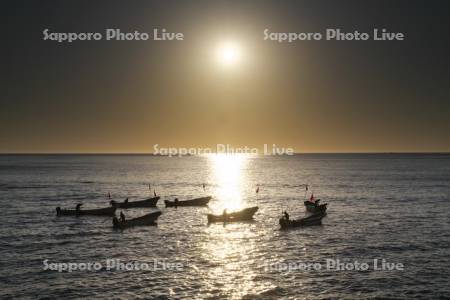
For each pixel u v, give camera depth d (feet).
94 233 176.65
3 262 133.39
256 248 150.92
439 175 565.53
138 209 255.09
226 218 202.49
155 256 140.56
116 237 168.96
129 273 123.34
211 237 168.66
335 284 115.14
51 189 369.50
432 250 148.15
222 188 391.65
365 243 158.20
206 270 126.11
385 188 376.48
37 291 109.91
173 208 257.96
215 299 105.60
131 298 105.70
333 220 206.69
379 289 111.86
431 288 112.78
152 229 185.06
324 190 361.71
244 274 122.72
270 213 233.55
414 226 191.21
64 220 207.82
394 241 161.38
